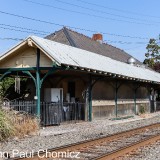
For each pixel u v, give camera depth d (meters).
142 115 31.08
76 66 18.95
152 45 66.56
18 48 19.72
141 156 10.55
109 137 14.52
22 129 15.24
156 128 19.95
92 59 24.16
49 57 18.45
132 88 32.62
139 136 15.99
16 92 24.50
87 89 23.38
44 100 22.56
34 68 19.69
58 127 19.17
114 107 28.11
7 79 24.88
